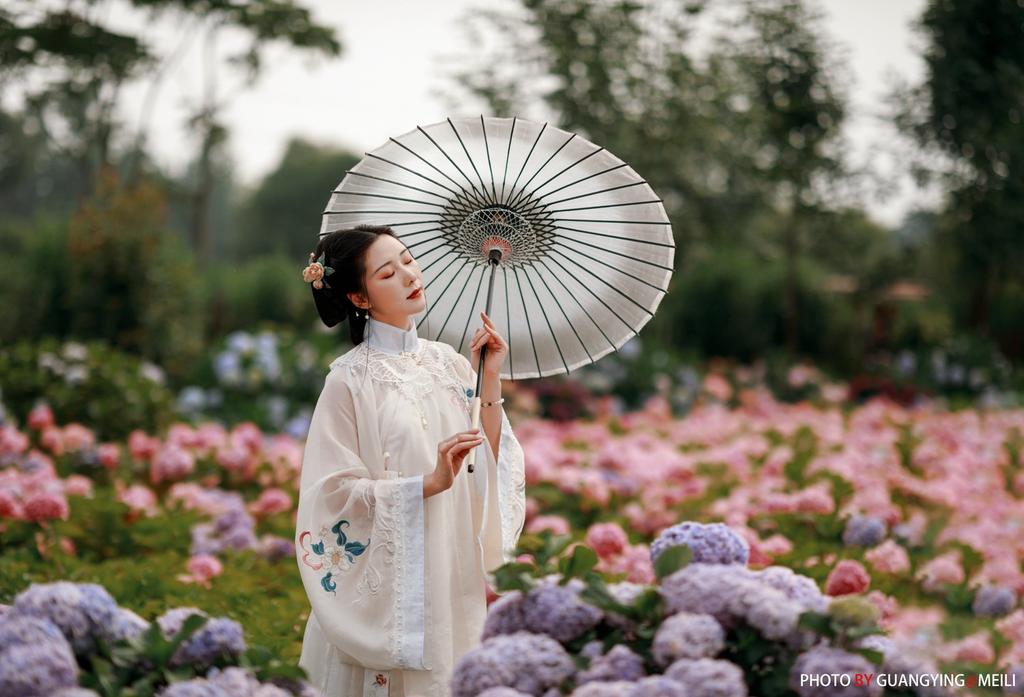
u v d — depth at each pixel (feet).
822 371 70.64
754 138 70.28
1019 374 69.15
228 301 75.61
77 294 52.85
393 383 13.51
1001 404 60.44
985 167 64.28
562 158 13.80
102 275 52.95
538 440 34.55
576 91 61.98
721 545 10.62
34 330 53.62
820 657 9.02
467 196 13.97
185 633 9.95
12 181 167.53
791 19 66.64
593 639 9.96
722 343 74.43
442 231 14.23
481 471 13.93
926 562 22.00
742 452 31.81
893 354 72.64
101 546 22.54
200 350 54.49
